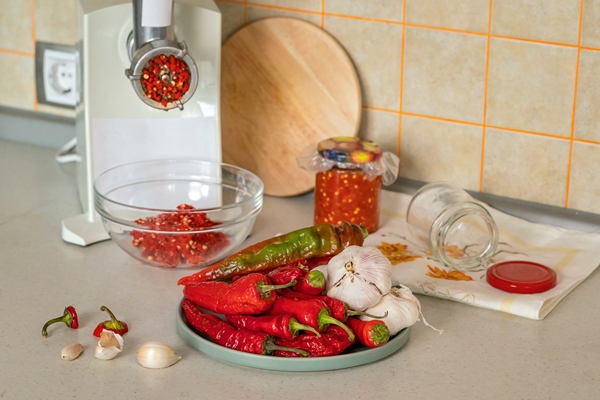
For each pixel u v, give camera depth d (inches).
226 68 64.9
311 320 40.4
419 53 59.5
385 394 39.4
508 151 58.7
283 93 63.3
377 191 57.2
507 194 59.7
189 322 44.2
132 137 55.4
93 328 45.3
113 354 41.9
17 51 73.5
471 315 47.3
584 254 54.2
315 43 61.6
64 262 53.4
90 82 53.2
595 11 53.1
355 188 56.0
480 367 41.8
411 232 55.2
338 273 42.9
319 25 62.1
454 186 56.0
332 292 42.9
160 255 51.6
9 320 46.0
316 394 39.3
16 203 62.6
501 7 55.9
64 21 70.6
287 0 62.7
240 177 56.7
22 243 56.0
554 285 49.6
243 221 52.0
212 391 39.5
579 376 41.1
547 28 54.9
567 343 44.3
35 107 74.6
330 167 56.4
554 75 55.7
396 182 63.0
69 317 44.8
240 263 46.7
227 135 66.0
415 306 43.6
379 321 41.2
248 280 41.9
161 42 49.3
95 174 55.5
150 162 56.1
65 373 41.1
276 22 62.5
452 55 58.4
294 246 47.4
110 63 53.4
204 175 57.3
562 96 55.9
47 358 42.3
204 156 57.2
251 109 64.6
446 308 48.1
